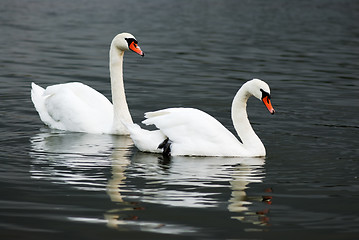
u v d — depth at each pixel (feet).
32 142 47.14
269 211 33.45
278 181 38.70
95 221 31.48
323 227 31.35
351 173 40.55
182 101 63.00
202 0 198.80
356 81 76.54
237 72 80.59
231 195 35.86
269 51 99.40
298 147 47.29
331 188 37.42
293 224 31.73
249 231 30.71
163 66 83.46
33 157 42.75
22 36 104.32
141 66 83.05
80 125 51.80
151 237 29.76
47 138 48.83
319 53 98.89
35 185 36.63
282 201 35.04
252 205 34.27
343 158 44.27
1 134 49.11
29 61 82.74
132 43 51.29
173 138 44.45
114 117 51.57
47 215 32.12
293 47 104.73
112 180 38.04
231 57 92.38
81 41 102.06
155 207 33.53
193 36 114.01
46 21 126.41
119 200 34.53
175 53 94.53
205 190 36.68
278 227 31.32
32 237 29.53
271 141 49.03
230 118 57.06
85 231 30.27
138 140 45.19
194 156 44.34
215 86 71.15
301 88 71.56
